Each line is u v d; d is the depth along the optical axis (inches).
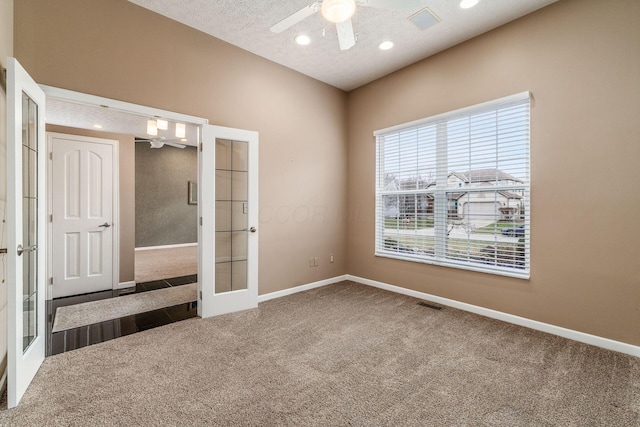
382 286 163.3
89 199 155.8
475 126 124.9
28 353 73.9
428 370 82.6
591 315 97.3
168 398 69.8
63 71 91.1
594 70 95.5
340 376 79.6
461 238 131.0
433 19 110.0
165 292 156.7
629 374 80.0
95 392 71.8
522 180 112.5
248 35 123.3
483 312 123.2
